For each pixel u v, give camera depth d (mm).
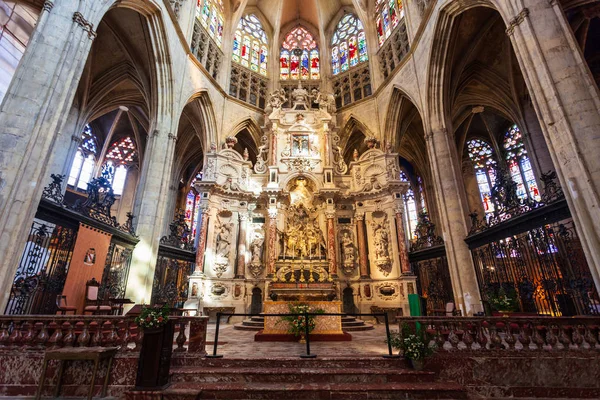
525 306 11367
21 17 13125
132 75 17828
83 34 9367
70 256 10953
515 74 16594
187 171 28500
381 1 23594
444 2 14180
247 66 26234
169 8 15711
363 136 25469
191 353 7148
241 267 18391
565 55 8234
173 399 5742
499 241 11719
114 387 6133
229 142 20953
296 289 14898
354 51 26281
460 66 16281
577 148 7492
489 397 6227
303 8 29609
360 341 9969
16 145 7484
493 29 15461
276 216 19312
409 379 6441
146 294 13312
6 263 6953
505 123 22719
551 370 6398
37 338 6391
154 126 15445
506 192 11555
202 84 20125
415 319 7090
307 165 20797
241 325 13969
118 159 27062
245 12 27906
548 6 8828
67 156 16875
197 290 16828
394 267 18062
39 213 9055
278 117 22156
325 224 19609
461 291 13039
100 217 11758
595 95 7664
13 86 7871
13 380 6133
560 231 9094
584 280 8594
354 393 5973
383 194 19516
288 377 6457
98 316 6621
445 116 15625
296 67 27797
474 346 6891
